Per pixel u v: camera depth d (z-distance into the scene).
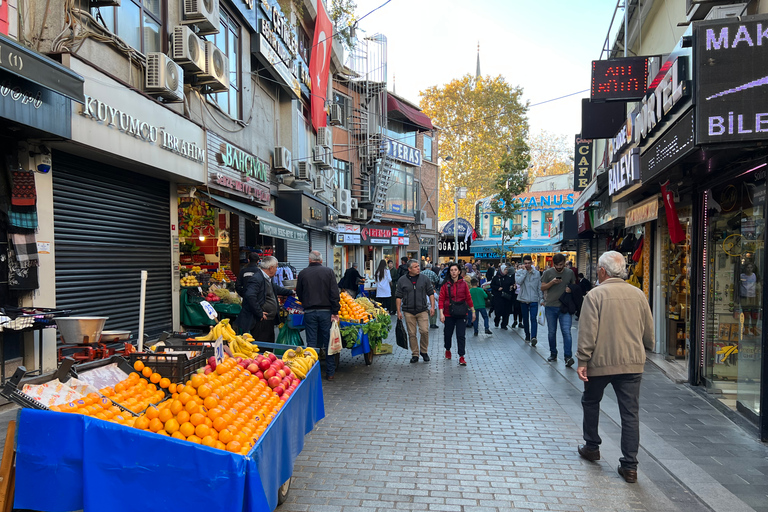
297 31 17.73
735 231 5.98
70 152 6.62
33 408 2.74
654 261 10.01
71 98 5.25
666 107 5.49
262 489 2.63
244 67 12.29
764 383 4.96
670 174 6.58
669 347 9.24
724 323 6.37
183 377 3.61
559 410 6.12
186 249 12.52
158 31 8.42
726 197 6.26
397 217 29.27
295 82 15.14
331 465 4.39
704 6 5.56
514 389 7.17
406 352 10.41
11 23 5.55
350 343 8.08
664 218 9.54
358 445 4.88
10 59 4.41
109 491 2.61
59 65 5.07
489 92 46.72
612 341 4.18
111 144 6.64
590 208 14.91
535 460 4.54
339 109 20.97
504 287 14.17
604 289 4.29
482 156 46.56
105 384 3.32
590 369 4.29
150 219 8.79
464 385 7.41
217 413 2.95
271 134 14.74
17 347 5.65
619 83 7.32
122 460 2.62
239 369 3.90
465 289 8.88
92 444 2.64
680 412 5.96
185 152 8.77
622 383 4.23
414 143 31.66
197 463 2.58
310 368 4.80
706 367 7.01
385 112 26.05
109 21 7.01
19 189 5.56
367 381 7.66
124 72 7.28
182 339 4.84
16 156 5.59
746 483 4.04
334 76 23.77
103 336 5.09
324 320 7.55
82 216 6.93
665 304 9.62
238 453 2.70
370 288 16.95
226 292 10.01
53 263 6.14
